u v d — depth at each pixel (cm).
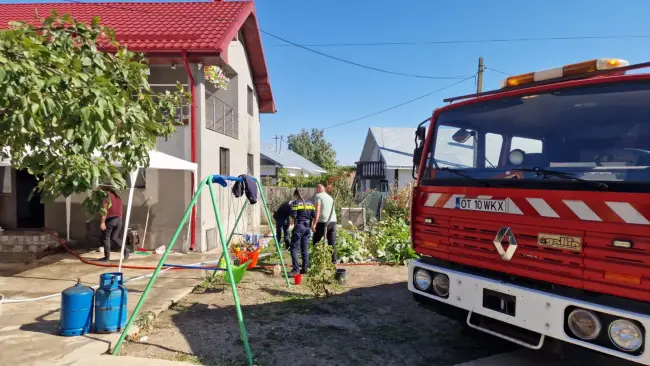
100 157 462
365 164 2898
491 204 396
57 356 431
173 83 1097
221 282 753
